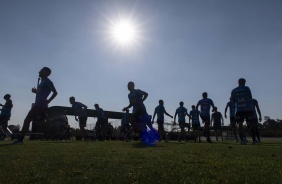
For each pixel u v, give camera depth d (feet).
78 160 11.80
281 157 13.78
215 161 11.69
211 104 47.39
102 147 20.63
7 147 19.81
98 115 59.21
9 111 46.88
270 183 7.34
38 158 12.56
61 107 71.05
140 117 31.55
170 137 75.36
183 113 55.01
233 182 7.43
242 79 34.30
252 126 34.53
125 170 9.23
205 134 46.70
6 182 7.45
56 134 66.54
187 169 9.42
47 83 26.23
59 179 7.79
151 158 12.74
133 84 32.40
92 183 7.30
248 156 14.17
